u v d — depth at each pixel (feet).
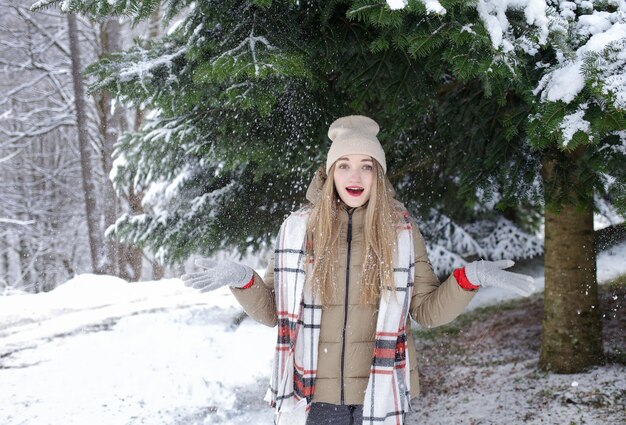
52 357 18.63
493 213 29.66
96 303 27.25
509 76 9.32
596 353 14.79
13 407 14.37
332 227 7.91
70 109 56.08
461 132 14.65
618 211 10.31
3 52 56.90
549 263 15.25
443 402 14.89
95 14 10.43
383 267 7.58
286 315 7.84
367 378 7.72
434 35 9.24
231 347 19.53
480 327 22.03
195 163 18.94
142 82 12.40
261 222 18.04
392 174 17.03
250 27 11.39
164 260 20.15
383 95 12.92
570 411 12.41
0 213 61.11
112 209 50.90
